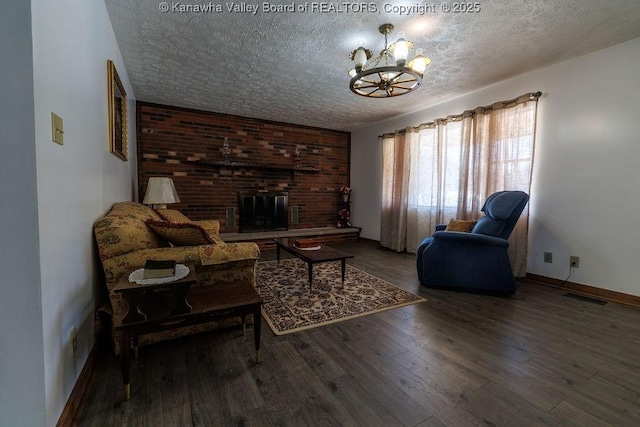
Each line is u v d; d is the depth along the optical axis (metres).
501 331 2.08
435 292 2.88
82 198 1.49
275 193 5.42
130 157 3.58
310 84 3.56
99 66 1.89
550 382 1.52
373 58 2.80
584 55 2.80
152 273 1.46
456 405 1.34
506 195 2.86
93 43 1.75
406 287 3.03
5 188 0.94
